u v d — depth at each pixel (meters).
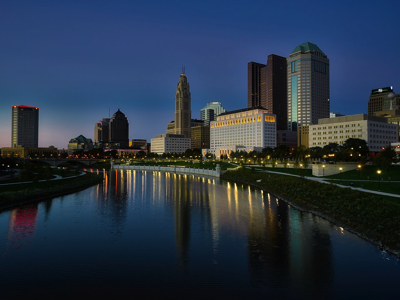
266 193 114.31
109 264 46.69
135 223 70.25
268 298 36.88
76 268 45.31
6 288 39.41
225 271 44.03
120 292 38.44
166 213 80.56
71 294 37.97
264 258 48.47
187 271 44.12
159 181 166.00
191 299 36.78
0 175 164.25
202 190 125.38
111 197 108.00
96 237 59.75
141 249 52.97
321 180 117.81
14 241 57.47
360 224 61.03
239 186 138.00
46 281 41.28
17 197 91.94
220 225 67.75
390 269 43.56
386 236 52.75
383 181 105.50
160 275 42.94
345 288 38.88
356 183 103.31
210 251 51.75
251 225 67.25
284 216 75.12
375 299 36.38
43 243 56.34
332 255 48.91
